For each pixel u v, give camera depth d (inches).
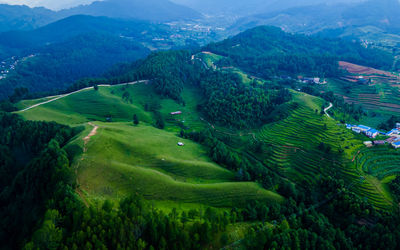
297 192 4862.2
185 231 3090.6
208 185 4603.8
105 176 4146.2
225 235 3169.3
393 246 3538.4
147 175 4414.4
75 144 4714.6
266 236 3408.0
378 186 4825.3
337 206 4493.1
